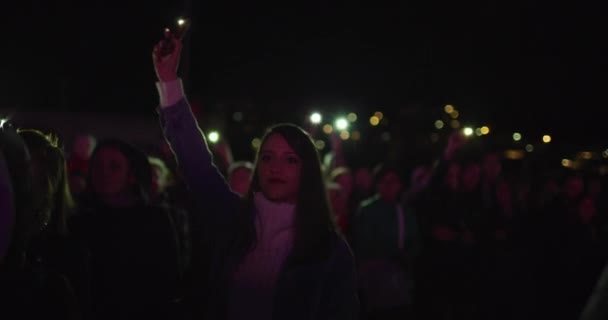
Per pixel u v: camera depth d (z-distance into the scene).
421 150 13.91
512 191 11.44
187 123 3.65
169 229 4.59
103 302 4.34
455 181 9.09
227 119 15.82
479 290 9.09
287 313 3.43
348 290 3.54
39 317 2.57
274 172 3.59
